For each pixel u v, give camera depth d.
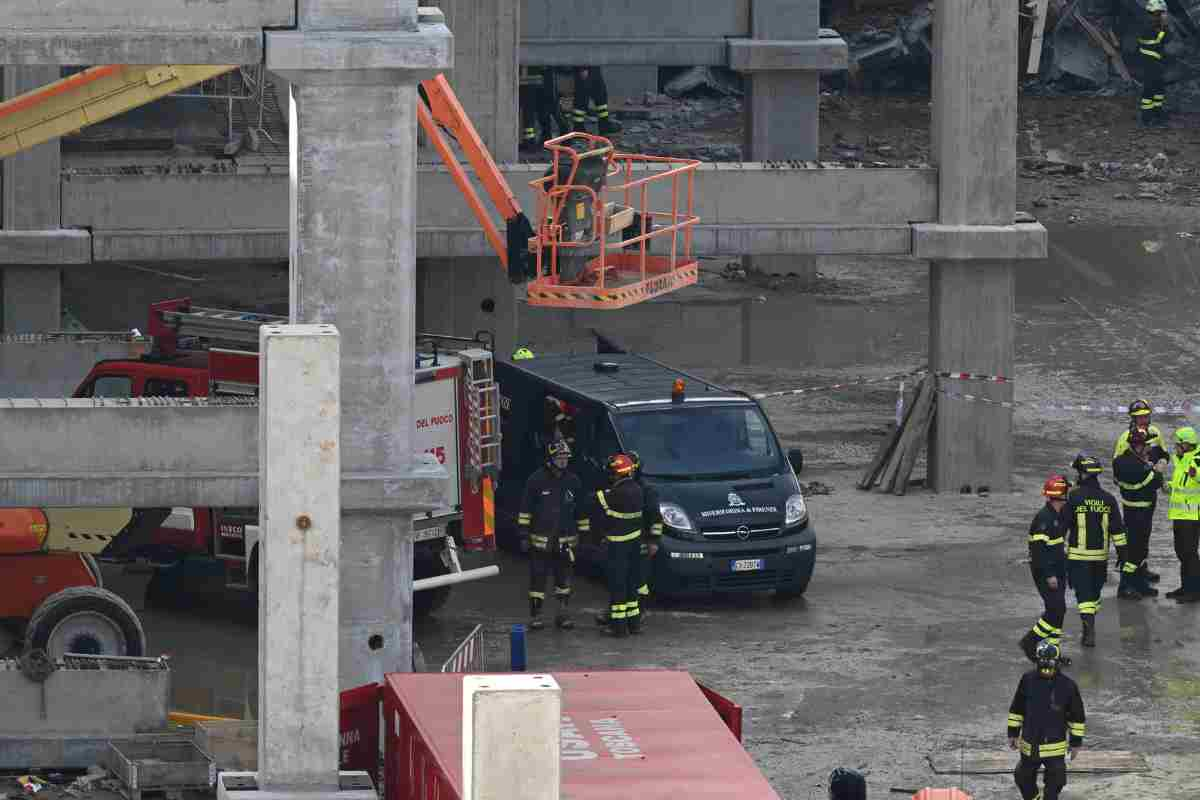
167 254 84.50
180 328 72.81
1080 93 187.38
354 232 48.50
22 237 83.25
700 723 39.53
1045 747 52.38
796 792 54.88
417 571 70.38
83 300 124.31
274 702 36.75
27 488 47.16
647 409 75.69
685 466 74.38
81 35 46.50
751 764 36.94
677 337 120.00
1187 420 100.81
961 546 81.12
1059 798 54.69
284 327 36.97
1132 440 73.31
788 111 128.38
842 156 169.50
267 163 89.75
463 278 99.69
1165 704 62.28
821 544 81.50
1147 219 152.25
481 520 70.25
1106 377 110.19
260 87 104.94
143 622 70.44
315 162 48.09
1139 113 181.88
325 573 36.59
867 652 67.69
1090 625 67.69
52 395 80.31
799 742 58.91
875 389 108.25
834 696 63.03
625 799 34.88
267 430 36.19
